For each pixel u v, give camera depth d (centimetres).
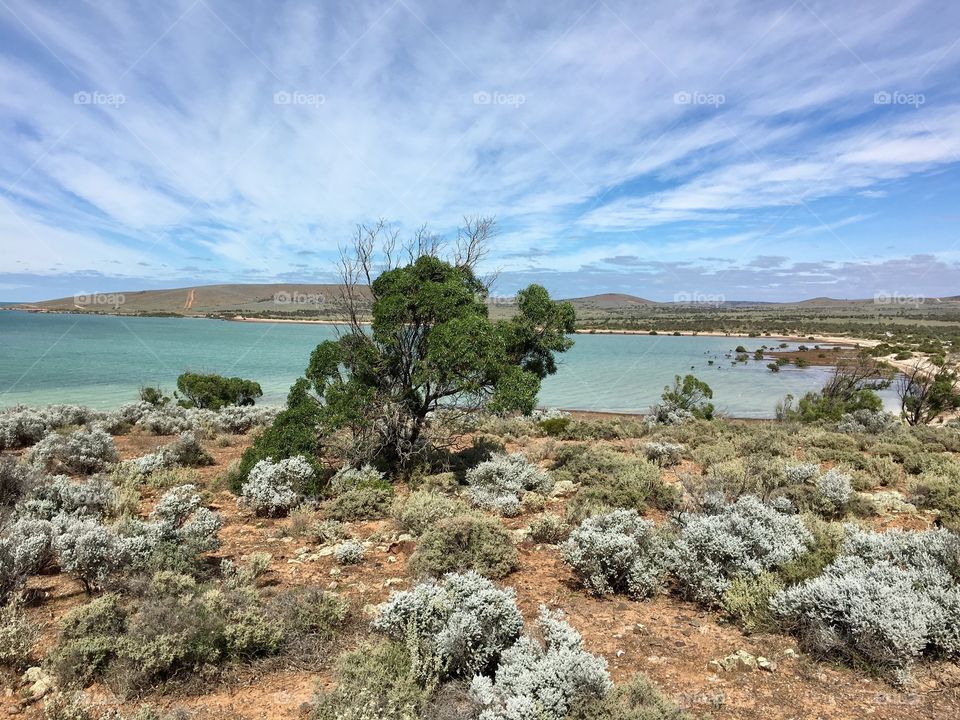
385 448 1347
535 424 2166
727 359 7656
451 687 459
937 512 936
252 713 436
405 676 459
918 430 1794
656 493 1038
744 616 575
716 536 673
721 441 1606
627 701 422
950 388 2533
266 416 2314
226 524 948
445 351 1173
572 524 911
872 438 1627
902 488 1128
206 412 2453
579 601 653
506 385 1163
